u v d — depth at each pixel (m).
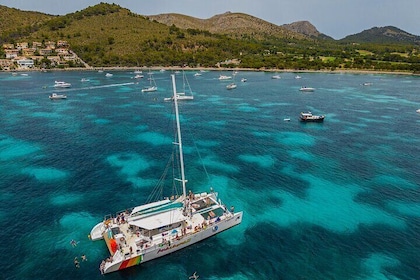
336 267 45.53
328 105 159.12
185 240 47.56
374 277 43.84
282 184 70.56
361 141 101.38
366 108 152.62
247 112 141.25
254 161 83.44
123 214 51.81
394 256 47.91
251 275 43.81
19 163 79.69
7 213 57.38
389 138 104.81
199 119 127.81
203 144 96.62
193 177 73.56
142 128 113.12
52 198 62.88
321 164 82.00
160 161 82.62
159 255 46.03
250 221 56.28
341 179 73.56
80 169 76.62
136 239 46.31
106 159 83.19
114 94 184.12
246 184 70.38
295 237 52.09
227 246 49.41
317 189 68.56
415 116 136.75
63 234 51.41
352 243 50.78
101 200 62.44
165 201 53.44
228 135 106.06
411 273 44.66
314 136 106.12
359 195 66.31
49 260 45.62
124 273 43.47
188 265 45.22
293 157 86.62
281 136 105.75
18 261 45.41
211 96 182.00
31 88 196.00
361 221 57.03
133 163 80.88
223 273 44.03
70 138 100.19
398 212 60.09
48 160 81.88
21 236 50.88
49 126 113.69
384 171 78.31
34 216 56.50
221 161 83.25
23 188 66.75
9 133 104.50
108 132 107.50
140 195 64.75
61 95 169.00
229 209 60.00
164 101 165.50
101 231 49.72
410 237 52.50
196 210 53.56
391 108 153.00
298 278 43.50
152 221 48.16
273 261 46.47
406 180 73.44
